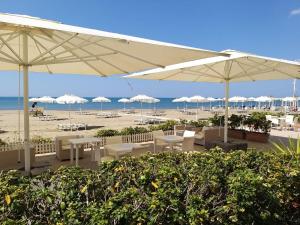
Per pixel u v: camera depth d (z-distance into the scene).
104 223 1.71
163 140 8.22
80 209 1.88
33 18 4.04
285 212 3.08
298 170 3.13
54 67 6.63
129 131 11.24
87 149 9.97
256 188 2.41
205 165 2.94
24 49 4.40
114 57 5.00
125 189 2.36
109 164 2.85
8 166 5.54
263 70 8.03
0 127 21.27
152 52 4.25
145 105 79.81
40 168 5.16
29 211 1.98
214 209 2.35
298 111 31.34
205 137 10.75
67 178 2.41
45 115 32.75
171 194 2.13
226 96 9.02
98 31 3.76
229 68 8.41
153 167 2.87
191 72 8.49
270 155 3.57
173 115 34.38
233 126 13.30
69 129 19.52
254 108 49.81
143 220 1.86
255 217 2.54
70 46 4.62
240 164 3.10
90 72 6.95
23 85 4.55
